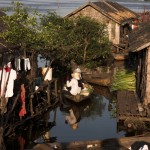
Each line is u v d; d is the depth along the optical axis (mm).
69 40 31562
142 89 22453
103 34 35844
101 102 26250
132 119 20344
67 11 86250
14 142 19281
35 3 121938
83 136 20250
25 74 22594
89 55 34000
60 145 16594
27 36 20969
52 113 23703
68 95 25141
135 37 23391
